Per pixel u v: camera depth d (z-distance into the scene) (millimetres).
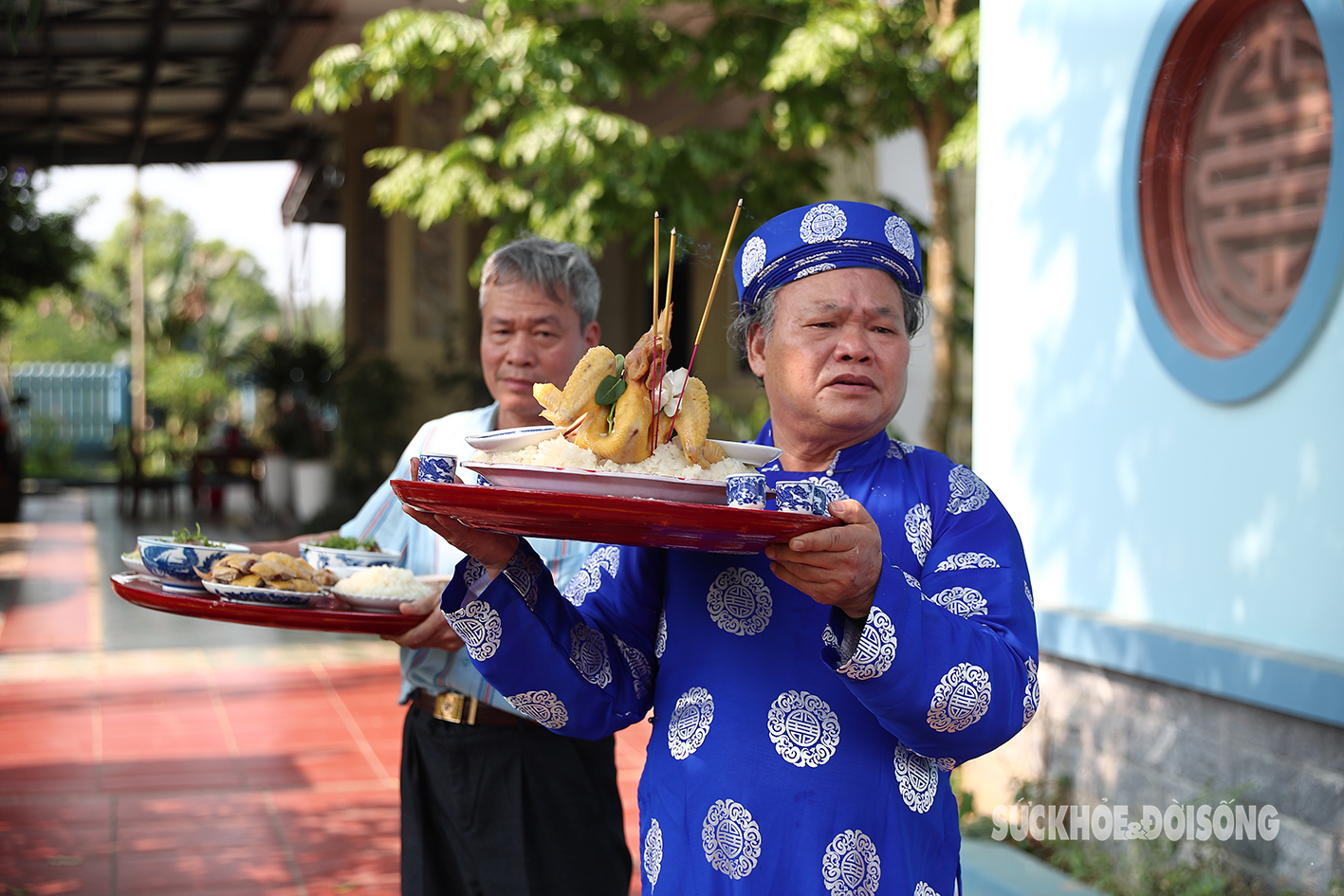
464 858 2330
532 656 1533
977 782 4160
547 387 1428
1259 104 3264
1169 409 3441
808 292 1521
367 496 12000
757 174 7355
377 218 12977
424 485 1308
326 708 6262
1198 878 3133
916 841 1474
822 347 1516
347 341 13047
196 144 16891
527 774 2281
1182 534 3393
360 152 12906
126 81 13109
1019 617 1442
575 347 2434
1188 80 3408
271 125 16297
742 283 1645
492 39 7113
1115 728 3572
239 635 8180
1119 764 3551
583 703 1582
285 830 4445
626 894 2383
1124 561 3600
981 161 4215
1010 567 1491
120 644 7785
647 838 1568
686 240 1517
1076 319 3787
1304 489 3014
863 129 7395
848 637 1312
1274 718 3039
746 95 7617
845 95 6961
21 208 15070
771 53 7062
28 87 13102
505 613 1516
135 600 2068
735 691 1516
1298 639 3039
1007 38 4082
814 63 6309
